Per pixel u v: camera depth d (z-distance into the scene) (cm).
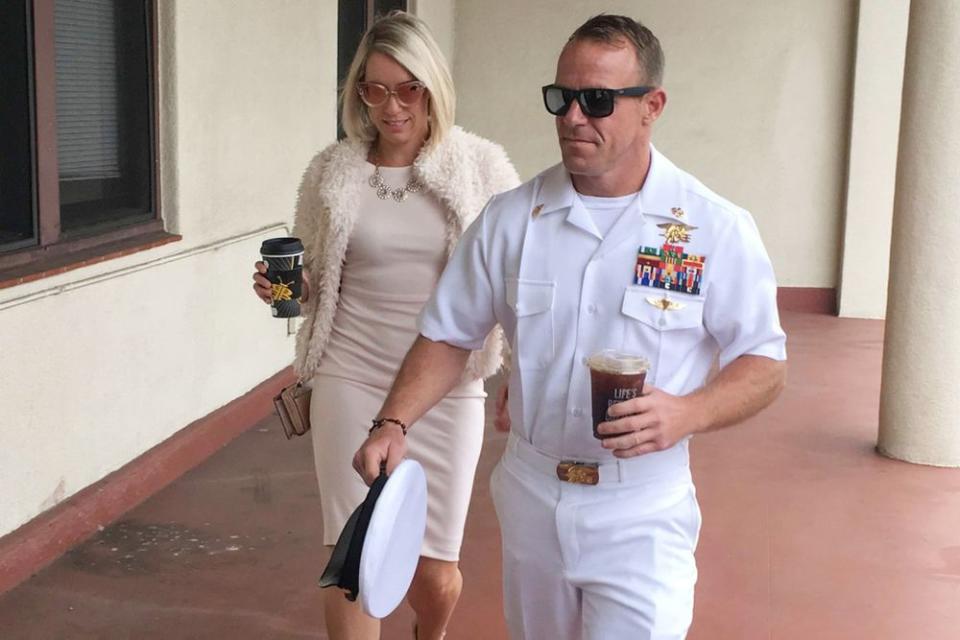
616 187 228
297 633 389
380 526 200
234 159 588
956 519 517
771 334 226
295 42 660
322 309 326
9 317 404
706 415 215
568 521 230
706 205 227
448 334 247
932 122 559
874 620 415
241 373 611
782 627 408
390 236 316
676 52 989
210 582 425
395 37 307
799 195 996
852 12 962
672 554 232
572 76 216
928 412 586
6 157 429
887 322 600
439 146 315
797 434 644
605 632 231
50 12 432
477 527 493
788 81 982
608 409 209
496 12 1012
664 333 226
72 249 456
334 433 319
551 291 230
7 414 408
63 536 440
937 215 568
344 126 326
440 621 343
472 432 329
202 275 556
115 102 507
